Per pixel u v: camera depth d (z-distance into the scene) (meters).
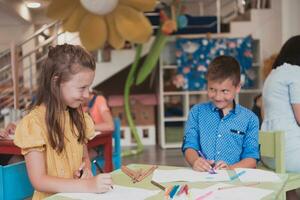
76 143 1.42
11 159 2.24
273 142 1.96
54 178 1.23
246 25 6.18
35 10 8.81
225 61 1.85
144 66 5.72
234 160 1.85
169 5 5.57
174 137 6.26
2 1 6.71
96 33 4.98
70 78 1.25
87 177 1.31
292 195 2.23
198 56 6.00
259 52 6.10
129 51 6.11
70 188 1.19
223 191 1.18
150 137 6.61
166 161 5.08
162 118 6.22
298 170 2.17
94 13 4.86
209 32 5.97
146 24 5.01
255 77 6.13
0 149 2.27
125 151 5.68
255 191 1.18
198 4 7.70
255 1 6.47
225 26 6.12
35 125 1.28
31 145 1.25
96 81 6.09
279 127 2.21
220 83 1.81
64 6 4.88
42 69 1.32
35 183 1.24
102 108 3.18
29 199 1.43
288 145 2.17
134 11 4.96
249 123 1.88
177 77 6.03
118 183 1.31
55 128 1.30
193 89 6.09
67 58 1.26
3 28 8.95
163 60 6.22
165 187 1.23
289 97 2.21
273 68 2.39
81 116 1.46
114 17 4.97
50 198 1.13
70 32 5.05
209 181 1.31
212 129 1.89
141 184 1.29
